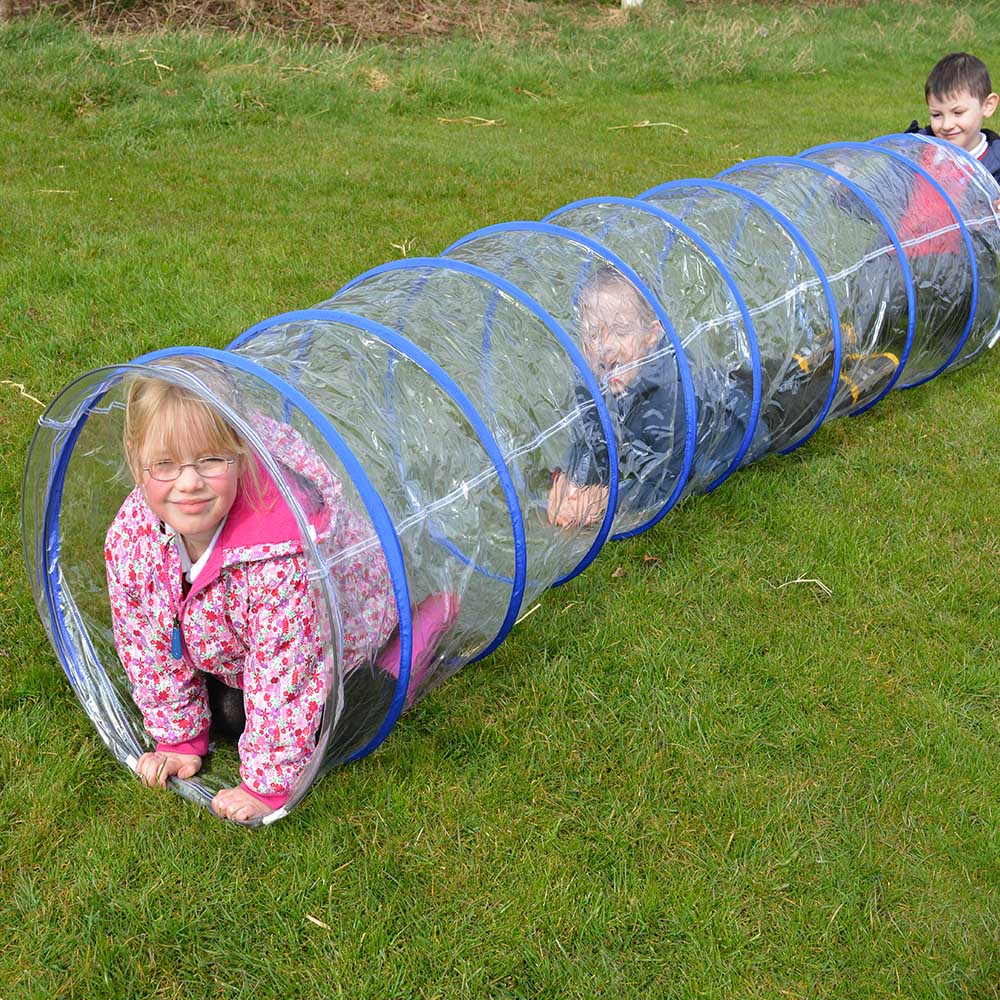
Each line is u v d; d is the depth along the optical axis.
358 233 6.51
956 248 4.74
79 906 2.45
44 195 6.98
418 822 2.69
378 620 2.60
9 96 8.88
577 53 12.03
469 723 2.99
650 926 2.44
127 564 2.61
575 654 3.27
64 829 2.63
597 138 9.27
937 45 14.47
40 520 2.83
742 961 2.35
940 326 4.75
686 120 10.11
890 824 2.69
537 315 3.29
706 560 3.73
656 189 4.57
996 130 10.29
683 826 2.69
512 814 2.72
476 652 3.04
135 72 9.51
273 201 7.10
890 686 3.14
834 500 4.09
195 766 2.81
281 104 9.41
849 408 4.60
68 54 9.59
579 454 3.19
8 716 2.94
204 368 2.37
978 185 5.07
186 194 7.15
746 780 2.82
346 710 2.55
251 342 3.02
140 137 8.41
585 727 2.99
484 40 12.28
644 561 3.73
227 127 8.86
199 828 2.64
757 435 4.07
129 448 2.44
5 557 3.55
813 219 4.47
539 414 3.12
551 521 3.12
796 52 13.05
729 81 12.09
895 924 2.44
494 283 3.35
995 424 4.66
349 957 2.35
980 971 2.33
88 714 2.93
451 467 2.82
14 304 5.31
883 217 4.54
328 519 2.51
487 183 7.66
